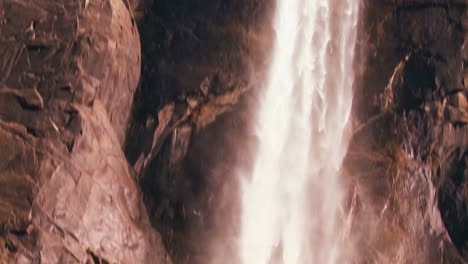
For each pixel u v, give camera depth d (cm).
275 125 3216
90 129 2898
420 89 3309
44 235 2714
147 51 3266
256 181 3134
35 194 2734
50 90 2894
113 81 3048
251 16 3291
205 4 3303
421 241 3186
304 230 3119
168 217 3062
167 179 3100
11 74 2914
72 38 2967
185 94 3194
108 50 3006
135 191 3030
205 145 3133
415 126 3272
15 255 2662
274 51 3278
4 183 2739
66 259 2734
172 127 3156
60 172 2794
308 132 3234
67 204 2786
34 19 2994
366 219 3122
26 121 2844
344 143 3238
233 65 3234
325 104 3275
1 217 2689
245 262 3055
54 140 2828
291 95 3259
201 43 3259
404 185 3183
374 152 3222
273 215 3117
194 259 3027
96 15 3033
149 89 3222
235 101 3203
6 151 2786
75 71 2927
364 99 3288
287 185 3158
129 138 3161
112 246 2852
